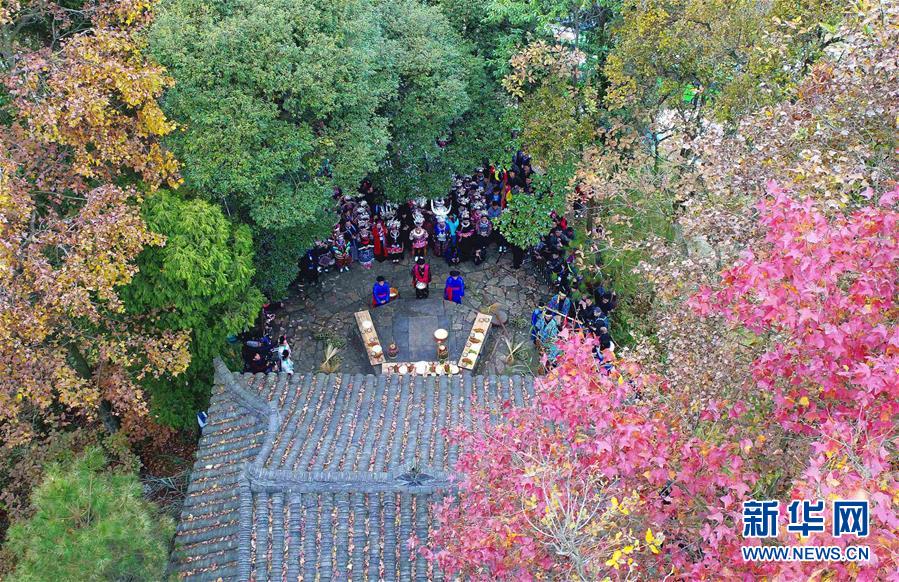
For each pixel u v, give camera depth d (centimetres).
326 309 2423
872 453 696
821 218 763
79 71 1365
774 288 759
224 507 1245
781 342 907
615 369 977
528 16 2062
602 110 2141
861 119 1142
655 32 1831
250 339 2109
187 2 1628
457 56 2183
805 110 1209
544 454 955
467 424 1366
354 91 1733
